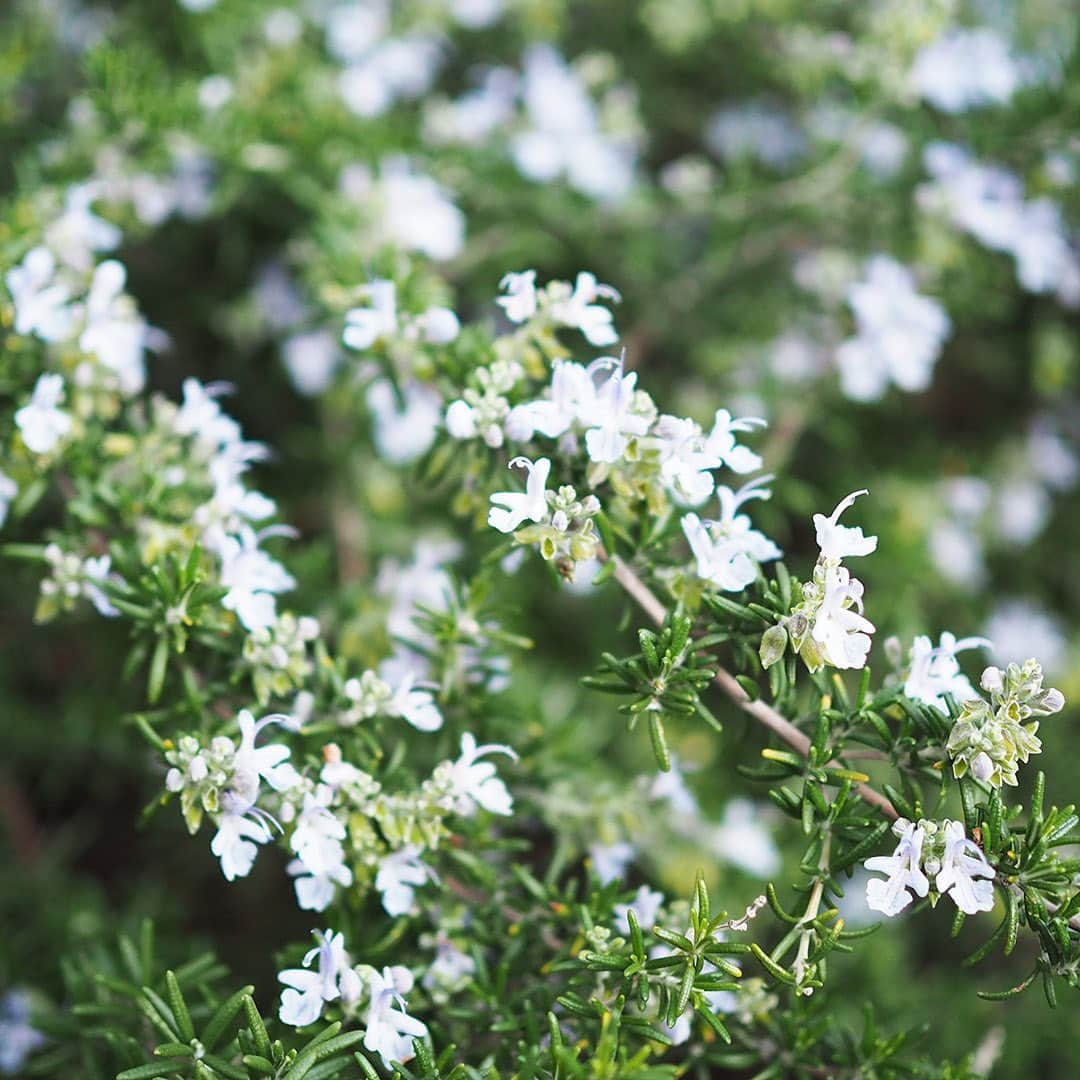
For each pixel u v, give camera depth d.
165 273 0.66
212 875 0.64
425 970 0.53
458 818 0.54
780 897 0.62
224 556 0.54
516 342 0.54
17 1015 0.58
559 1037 0.50
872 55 0.64
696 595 0.52
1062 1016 0.61
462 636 0.55
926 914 0.65
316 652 0.54
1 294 0.56
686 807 0.58
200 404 0.56
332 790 0.52
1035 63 0.66
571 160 0.66
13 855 0.64
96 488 0.55
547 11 0.70
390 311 0.55
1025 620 0.68
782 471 0.66
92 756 0.65
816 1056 0.53
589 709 0.64
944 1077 0.52
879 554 0.65
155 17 0.67
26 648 0.65
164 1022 0.52
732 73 0.74
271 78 0.63
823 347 0.67
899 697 0.51
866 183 0.65
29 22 0.66
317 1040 0.50
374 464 0.65
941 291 0.67
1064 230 0.66
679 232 0.70
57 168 0.61
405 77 0.68
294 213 0.64
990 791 0.50
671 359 0.72
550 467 0.52
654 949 0.53
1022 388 0.74
